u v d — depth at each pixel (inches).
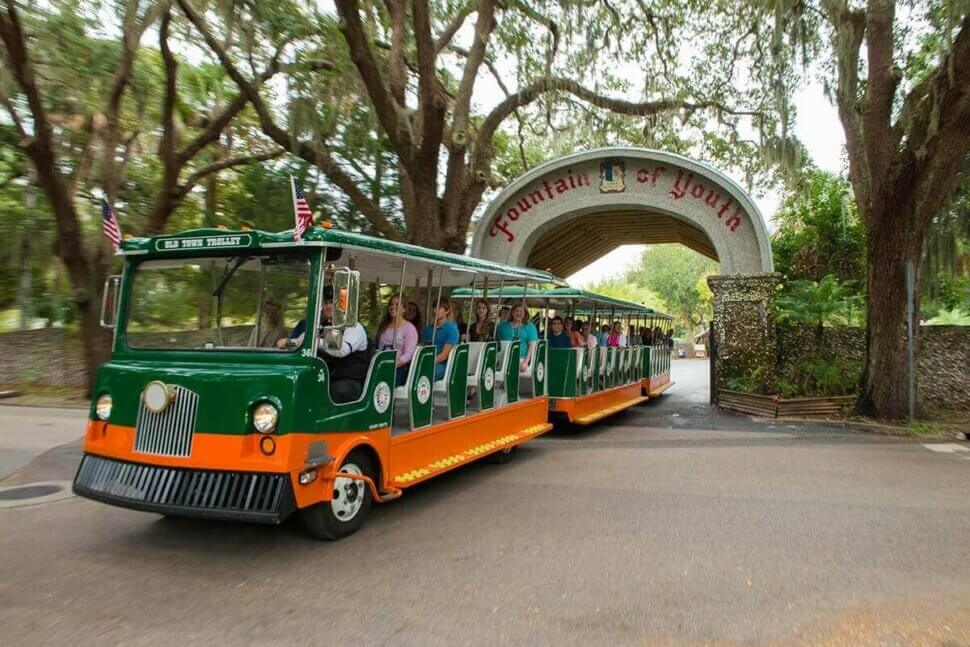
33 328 966.4
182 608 175.3
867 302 549.0
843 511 271.7
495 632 161.5
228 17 530.6
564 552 221.1
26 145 609.0
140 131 740.7
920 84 507.2
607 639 158.1
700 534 241.1
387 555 217.8
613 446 435.8
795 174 585.0
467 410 340.5
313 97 606.2
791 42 518.6
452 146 584.7
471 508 278.4
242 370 216.2
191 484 206.1
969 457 390.9
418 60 512.1
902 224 516.7
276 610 174.1
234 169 815.1
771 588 189.8
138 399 218.7
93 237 705.6
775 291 713.6
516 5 592.1
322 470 219.9
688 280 2359.7
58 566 207.0
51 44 618.5
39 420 559.2
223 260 239.9
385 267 303.4
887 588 189.9
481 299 454.9
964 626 165.2
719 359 641.6
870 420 527.8
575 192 665.6
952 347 619.8
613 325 654.5
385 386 257.3
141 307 248.8
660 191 648.4
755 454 402.9
